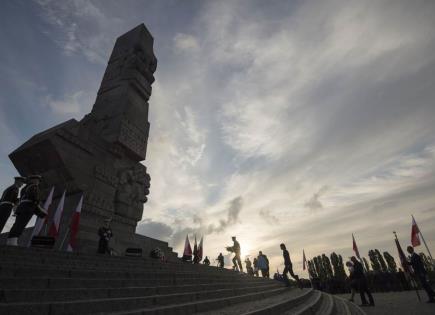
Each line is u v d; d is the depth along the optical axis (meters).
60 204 12.79
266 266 17.08
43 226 14.73
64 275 5.82
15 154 16.44
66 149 16.22
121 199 18.72
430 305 9.02
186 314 5.51
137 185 20.98
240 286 10.61
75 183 15.92
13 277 4.65
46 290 4.59
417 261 10.04
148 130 24.23
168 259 20.56
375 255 47.19
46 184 16.34
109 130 20.88
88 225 15.68
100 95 23.78
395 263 44.72
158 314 4.87
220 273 13.03
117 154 20.06
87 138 17.94
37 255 7.09
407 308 8.88
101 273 6.60
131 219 19.56
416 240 12.85
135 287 6.15
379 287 19.38
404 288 18.34
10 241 7.48
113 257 9.20
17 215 7.80
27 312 3.80
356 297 15.59
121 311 4.74
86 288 5.25
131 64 23.88
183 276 9.30
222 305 6.82
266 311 5.73
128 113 22.11
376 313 8.34
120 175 19.72
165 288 6.95
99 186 17.56
